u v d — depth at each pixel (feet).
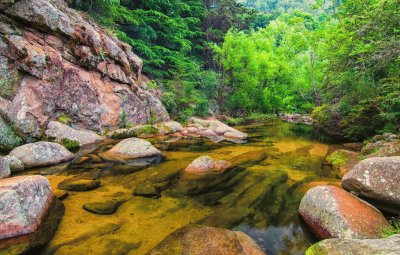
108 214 15.49
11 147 26.35
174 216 15.66
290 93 94.22
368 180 15.53
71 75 34.71
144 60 56.18
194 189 20.07
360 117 35.01
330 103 44.37
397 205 14.64
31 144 24.26
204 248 11.49
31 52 30.14
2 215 12.30
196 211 16.46
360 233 12.30
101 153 28.94
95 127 36.94
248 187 20.70
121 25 57.93
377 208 15.44
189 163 26.86
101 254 11.71
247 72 78.38
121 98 41.70
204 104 63.46
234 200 18.25
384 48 29.12
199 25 83.87
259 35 97.60
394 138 28.17
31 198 13.62
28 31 32.35
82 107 35.70
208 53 85.66
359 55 36.70
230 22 90.22
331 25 68.18
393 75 30.30
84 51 37.32
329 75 42.86
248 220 15.47
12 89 28.68
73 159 26.40
